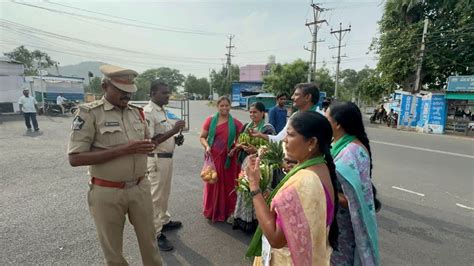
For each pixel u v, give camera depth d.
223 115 3.75
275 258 1.58
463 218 4.10
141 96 36.12
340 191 1.84
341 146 1.91
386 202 4.69
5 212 3.82
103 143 2.08
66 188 4.80
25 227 3.43
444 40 18.06
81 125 1.99
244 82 39.19
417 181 5.88
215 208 3.75
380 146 10.39
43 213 3.82
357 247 1.81
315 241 1.27
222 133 3.70
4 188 4.73
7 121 13.77
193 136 11.01
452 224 3.90
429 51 18.33
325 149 1.41
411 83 20.17
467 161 7.85
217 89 53.38
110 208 2.13
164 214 3.47
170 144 3.28
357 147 1.84
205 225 3.69
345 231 1.90
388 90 21.86
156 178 3.21
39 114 17.83
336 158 1.87
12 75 16.05
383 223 3.91
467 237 3.54
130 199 2.20
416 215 4.18
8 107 16.08
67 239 3.18
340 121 1.89
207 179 3.57
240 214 3.52
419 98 17.83
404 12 19.80
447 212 4.30
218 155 3.70
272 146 2.42
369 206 1.81
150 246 2.43
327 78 32.41
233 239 3.36
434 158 8.23
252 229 3.49
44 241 3.13
